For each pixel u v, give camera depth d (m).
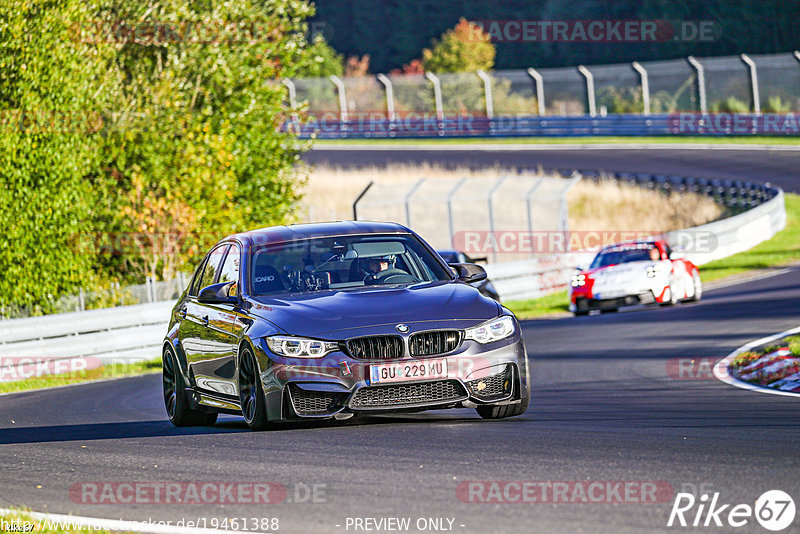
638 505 19.42
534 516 18.89
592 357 54.34
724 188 160.50
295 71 115.06
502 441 26.70
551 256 106.06
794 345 47.59
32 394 55.41
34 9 84.81
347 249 33.03
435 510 19.56
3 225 83.12
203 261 36.91
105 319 71.62
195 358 34.06
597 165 188.00
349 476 22.92
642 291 79.75
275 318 29.62
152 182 97.88
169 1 100.44
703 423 29.94
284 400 28.78
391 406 28.47
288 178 113.50
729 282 98.00
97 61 90.56
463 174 184.62
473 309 29.98
